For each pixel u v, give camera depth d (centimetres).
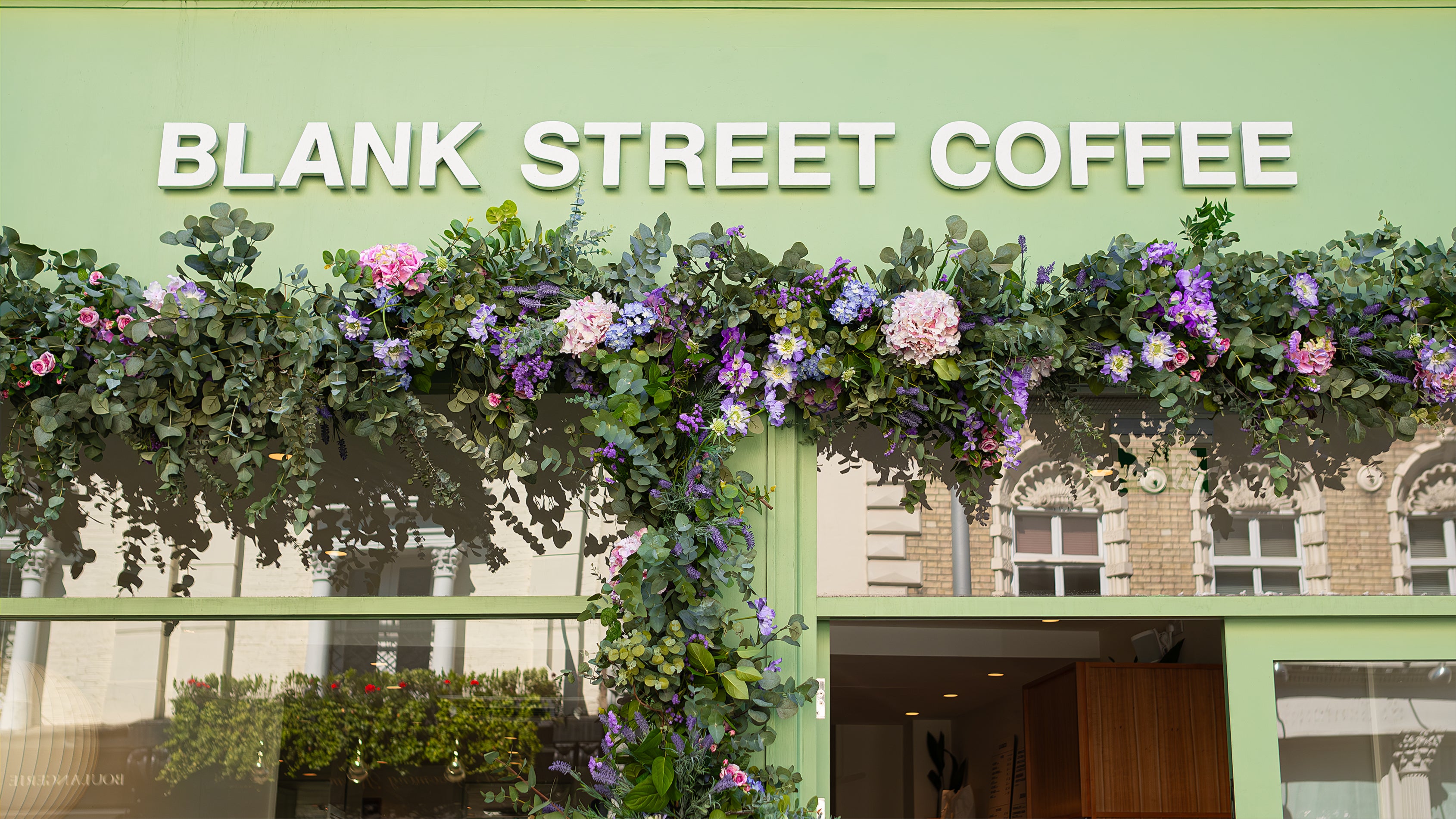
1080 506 270
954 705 691
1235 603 265
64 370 254
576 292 254
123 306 252
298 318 246
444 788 262
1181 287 249
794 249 252
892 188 280
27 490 273
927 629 307
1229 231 277
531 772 246
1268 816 254
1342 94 283
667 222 256
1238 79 285
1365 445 274
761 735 236
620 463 247
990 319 249
